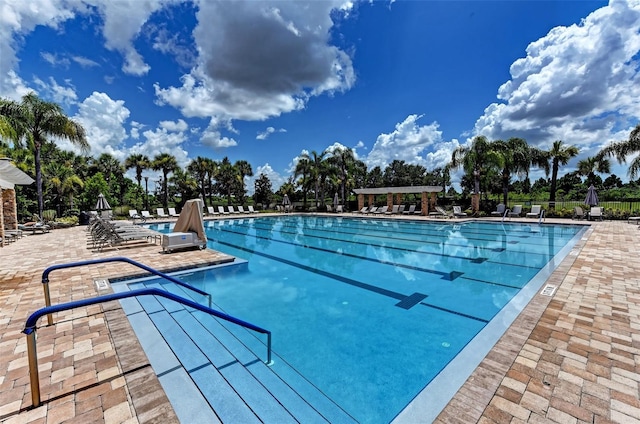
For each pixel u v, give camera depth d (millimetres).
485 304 4840
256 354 3215
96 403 2082
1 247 8867
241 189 33438
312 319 4277
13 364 2568
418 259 8211
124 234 9180
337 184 26594
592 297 4031
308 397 2598
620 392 2139
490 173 20047
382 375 2949
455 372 2588
